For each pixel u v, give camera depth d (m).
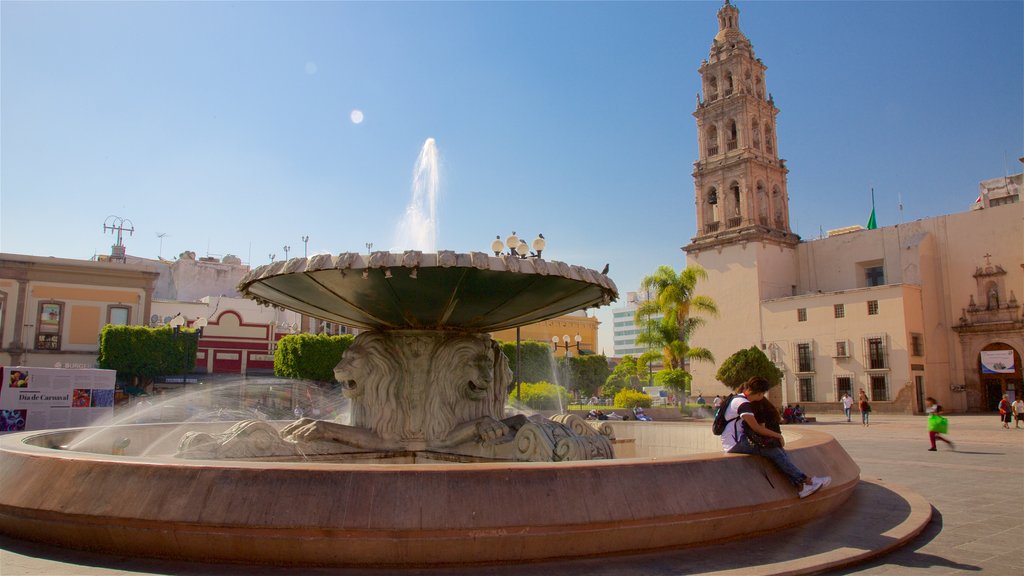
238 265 53.66
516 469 4.25
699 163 49.59
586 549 4.24
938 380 39.97
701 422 11.16
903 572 4.40
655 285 36.78
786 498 5.03
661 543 4.45
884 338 38.69
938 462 12.30
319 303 7.14
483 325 7.67
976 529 5.84
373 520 3.94
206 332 39.69
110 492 4.25
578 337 44.34
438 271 5.98
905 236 43.28
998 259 39.50
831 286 46.59
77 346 36.22
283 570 3.99
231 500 4.03
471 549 4.03
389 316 7.23
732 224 47.41
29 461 4.78
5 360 34.41
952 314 41.06
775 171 48.91
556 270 6.18
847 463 6.34
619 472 4.42
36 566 4.02
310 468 4.15
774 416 5.30
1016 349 38.16
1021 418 25.02
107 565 4.06
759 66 50.00
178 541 4.08
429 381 7.61
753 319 45.00
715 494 4.62
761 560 4.34
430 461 7.43
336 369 7.56
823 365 41.16
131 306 37.75
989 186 46.81
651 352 36.34
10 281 34.97
